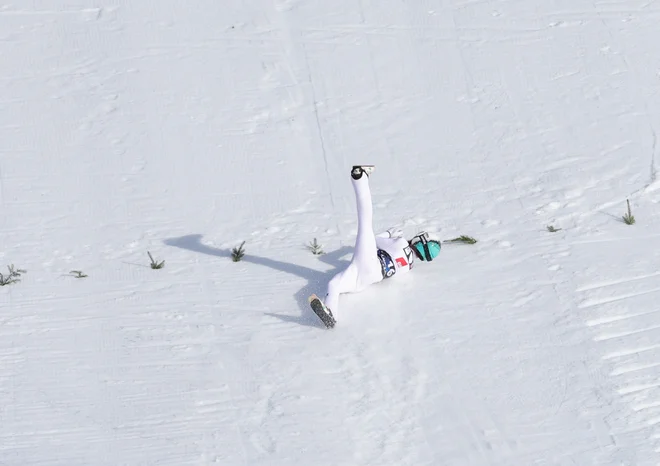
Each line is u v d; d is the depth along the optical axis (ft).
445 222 112.88
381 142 129.80
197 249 109.40
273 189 121.08
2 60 145.38
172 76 142.41
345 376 89.10
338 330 94.73
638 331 93.15
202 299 100.27
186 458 81.15
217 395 87.71
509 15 153.89
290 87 140.36
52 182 122.93
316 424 84.23
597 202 114.83
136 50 147.43
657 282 99.66
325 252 107.76
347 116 134.92
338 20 153.28
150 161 126.82
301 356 91.61
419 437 82.69
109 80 141.79
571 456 80.28
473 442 82.02
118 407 86.84
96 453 82.02
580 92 137.18
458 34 150.10
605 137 127.85
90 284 103.60
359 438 82.74
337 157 127.13
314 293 100.27
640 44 146.10
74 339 95.30
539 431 82.79
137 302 100.27
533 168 122.83
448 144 128.77
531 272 102.17
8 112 135.74
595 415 84.07
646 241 106.73
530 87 138.92
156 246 110.32
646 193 116.16
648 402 85.15
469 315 95.96
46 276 105.50
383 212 115.44
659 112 132.26
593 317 94.89
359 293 99.40
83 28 151.84
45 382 90.02
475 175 122.21
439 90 139.44
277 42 148.97
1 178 123.34
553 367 89.30
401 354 91.45
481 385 87.61
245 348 92.99
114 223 115.03
